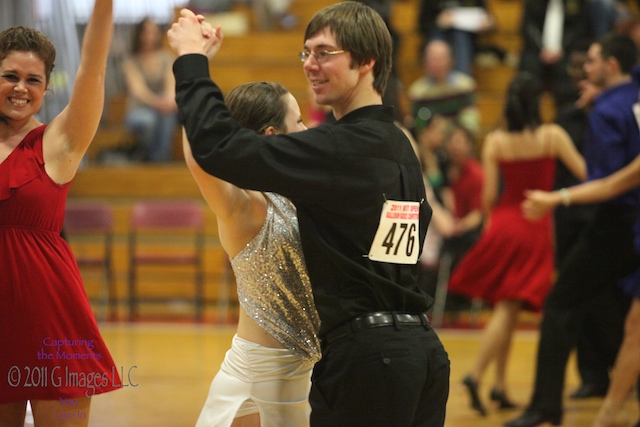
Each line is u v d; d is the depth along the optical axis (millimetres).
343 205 4945
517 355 14922
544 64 20172
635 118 9789
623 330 11188
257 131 5539
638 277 9297
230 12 24000
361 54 5105
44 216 5520
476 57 21641
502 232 11289
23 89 5508
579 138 12781
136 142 21062
